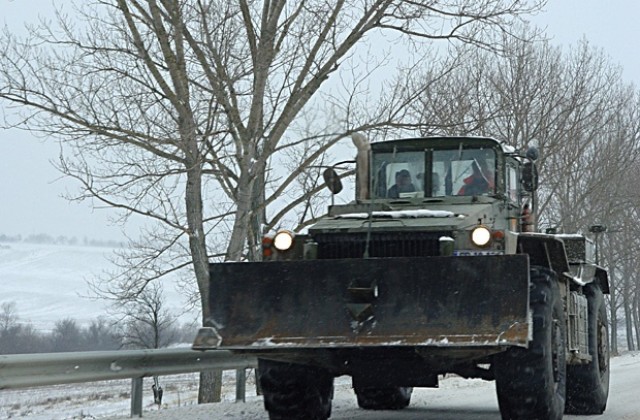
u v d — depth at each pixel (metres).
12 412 31.55
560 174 56.50
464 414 20.81
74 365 17.62
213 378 28.31
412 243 15.37
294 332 14.73
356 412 21.50
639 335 109.12
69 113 26.78
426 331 14.20
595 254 22.19
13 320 122.50
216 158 27.94
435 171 18.61
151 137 27.11
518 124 48.47
